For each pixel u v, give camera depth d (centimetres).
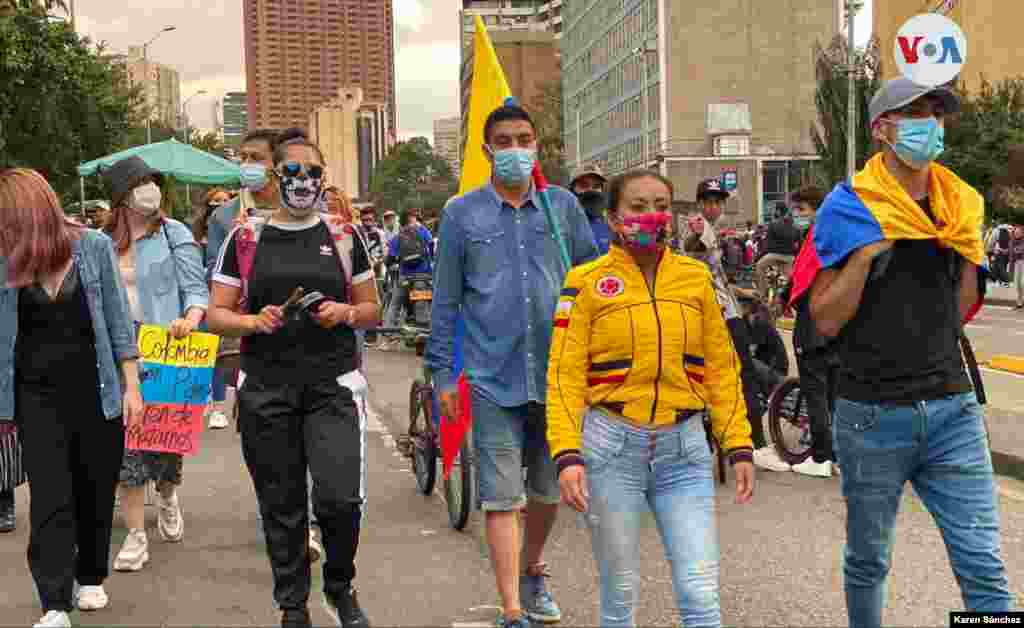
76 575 552
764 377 889
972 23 4753
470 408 510
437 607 560
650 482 409
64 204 3706
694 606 389
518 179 505
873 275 405
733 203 6906
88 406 526
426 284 1619
